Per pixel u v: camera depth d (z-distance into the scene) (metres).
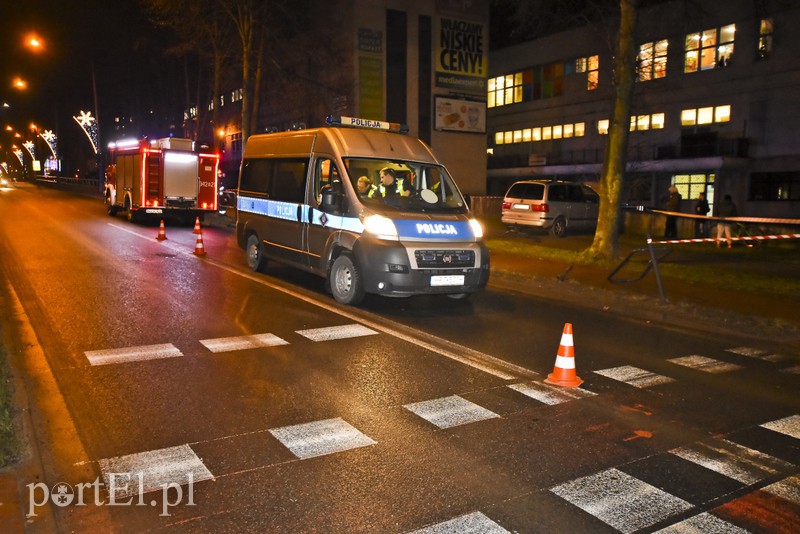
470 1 43.00
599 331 8.79
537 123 44.06
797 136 29.69
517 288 12.14
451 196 10.52
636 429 5.30
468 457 4.67
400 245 9.11
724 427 5.40
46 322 8.34
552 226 20.95
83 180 61.41
